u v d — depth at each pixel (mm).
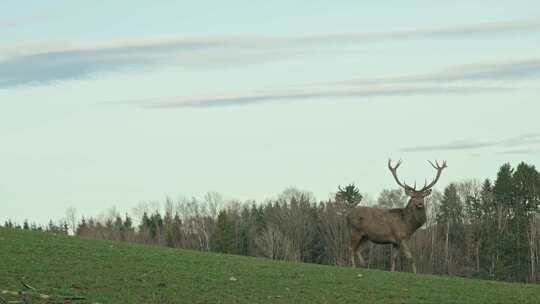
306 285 47531
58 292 42094
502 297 46438
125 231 196375
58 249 53531
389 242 58781
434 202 169875
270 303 42969
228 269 51312
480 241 150125
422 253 149125
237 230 166250
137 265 50312
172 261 52906
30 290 41969
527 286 50844
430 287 48531
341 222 151875
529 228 150625
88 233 195625
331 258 152875
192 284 46156
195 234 185500
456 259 153375
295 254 148500
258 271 51281
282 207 167625
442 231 163625
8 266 47125
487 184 168000
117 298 41938
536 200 160500
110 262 50594
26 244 54344
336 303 43594
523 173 162000
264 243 152375
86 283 44625
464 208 166500
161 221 196500
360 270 54531
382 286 48125
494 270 143000
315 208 167625
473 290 48188
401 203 165375
